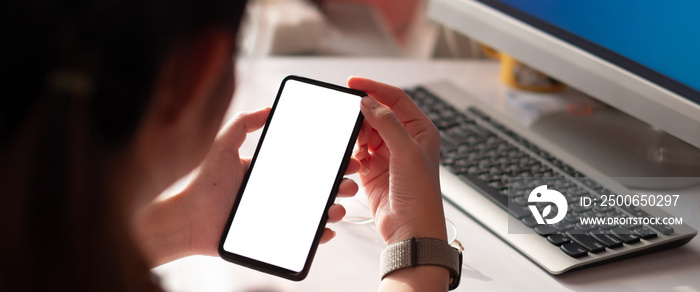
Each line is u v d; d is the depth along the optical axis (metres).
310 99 0.62
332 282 0.60
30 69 0.29
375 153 0.64
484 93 1.02
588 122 0.93
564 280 0.62
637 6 0.77
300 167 0.60
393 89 0.63
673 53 0.73
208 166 0.60
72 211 0.31
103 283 0.33
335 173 0.59
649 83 0.76
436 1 1.07
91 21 0.29
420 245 0.54
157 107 0.33
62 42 0.29
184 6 0.30
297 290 0.58
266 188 0.60
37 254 0.32
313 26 1.94
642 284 0.62
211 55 0.33
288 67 1.03
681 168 0.81
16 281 0.33
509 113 0.95
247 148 0.78
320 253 0.63
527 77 1.04
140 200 0.37
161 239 0.58
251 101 0.90
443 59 1.22
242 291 0.58
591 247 0.64
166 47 0.30
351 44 2.01
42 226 0.32
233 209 0.59
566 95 1.03
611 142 0.87
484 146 0.81
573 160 0.79
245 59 0.38
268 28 1.86
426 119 0.63
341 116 0.61
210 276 0.59
